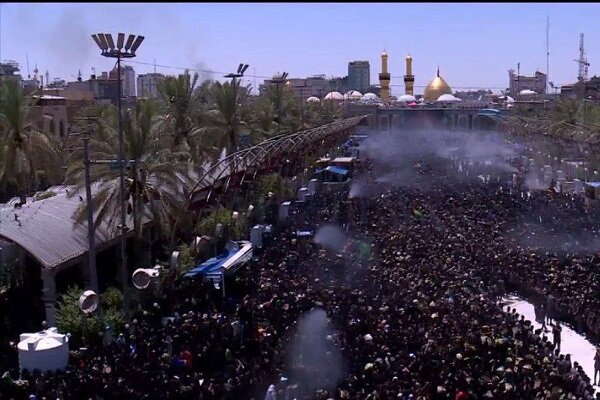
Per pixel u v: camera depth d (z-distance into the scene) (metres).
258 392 21.30
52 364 22.64
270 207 51.59
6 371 23.02
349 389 20.64
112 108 46.03
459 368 21.92
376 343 24.12
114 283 36.31
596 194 54.84
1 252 34.12
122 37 28.08
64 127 73.12
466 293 30.59
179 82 52.44
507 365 22.34
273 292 30.17
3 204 43.56
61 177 49.16
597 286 32.34
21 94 44.31
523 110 124.38
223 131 57.56
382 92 168.50
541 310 31.66
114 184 34.78
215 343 24.34
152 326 26.33
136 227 35.69
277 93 77.81
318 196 58.03
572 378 22.33
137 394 20.27
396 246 38.50
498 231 43.34
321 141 79.81
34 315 31.09
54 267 30.98
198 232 40.34
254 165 47.28
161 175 35.75
